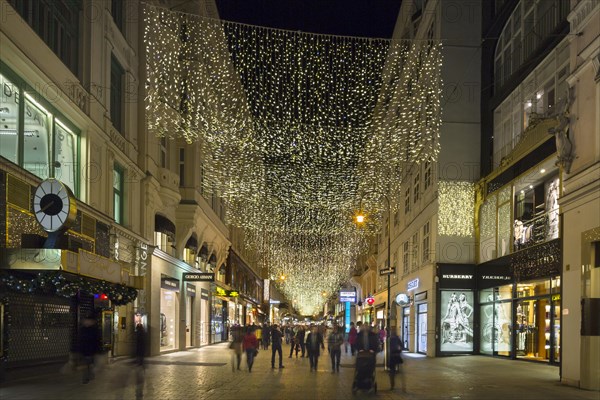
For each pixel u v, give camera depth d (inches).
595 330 578.6
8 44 551.2
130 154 966.4
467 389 579.8
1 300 539.5
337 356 779.4
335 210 1860.2
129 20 972.6
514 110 989.8
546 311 845.8
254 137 1192.2
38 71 614.9
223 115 1240.2
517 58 989.8
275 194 1472.7
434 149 1146.0
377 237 2103.8
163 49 1113.4
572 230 639.1
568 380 623.2
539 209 859.4
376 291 2121.1
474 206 1118.4
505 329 992.9
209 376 699.4
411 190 1423.5
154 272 1063.0
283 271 2930.6
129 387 550.6
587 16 640.4
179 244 1261.1
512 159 937.5
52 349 655.8
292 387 593.9
